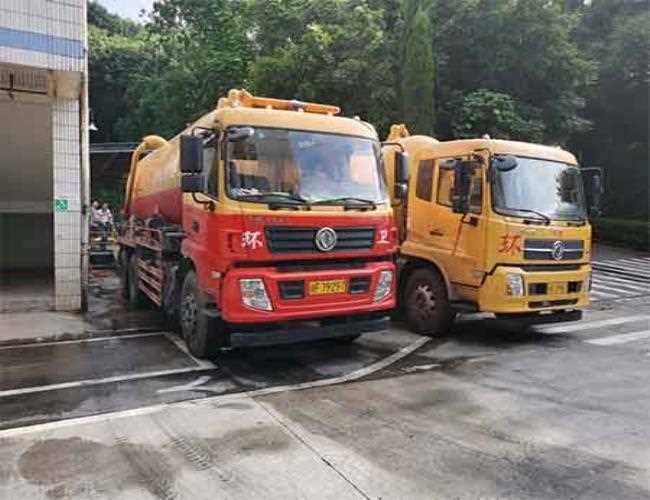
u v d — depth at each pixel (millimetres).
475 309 7711
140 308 10406
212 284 6062
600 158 27234
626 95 25141
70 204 9719
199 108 23375
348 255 6320
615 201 26844
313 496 3521
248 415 4918
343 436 4453
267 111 6340
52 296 10977
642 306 11328
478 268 7609
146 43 37219
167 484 3684
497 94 18359
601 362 6832
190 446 4262
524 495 3549
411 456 4090
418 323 8461
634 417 4914
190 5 27047
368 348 7539
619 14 25641
